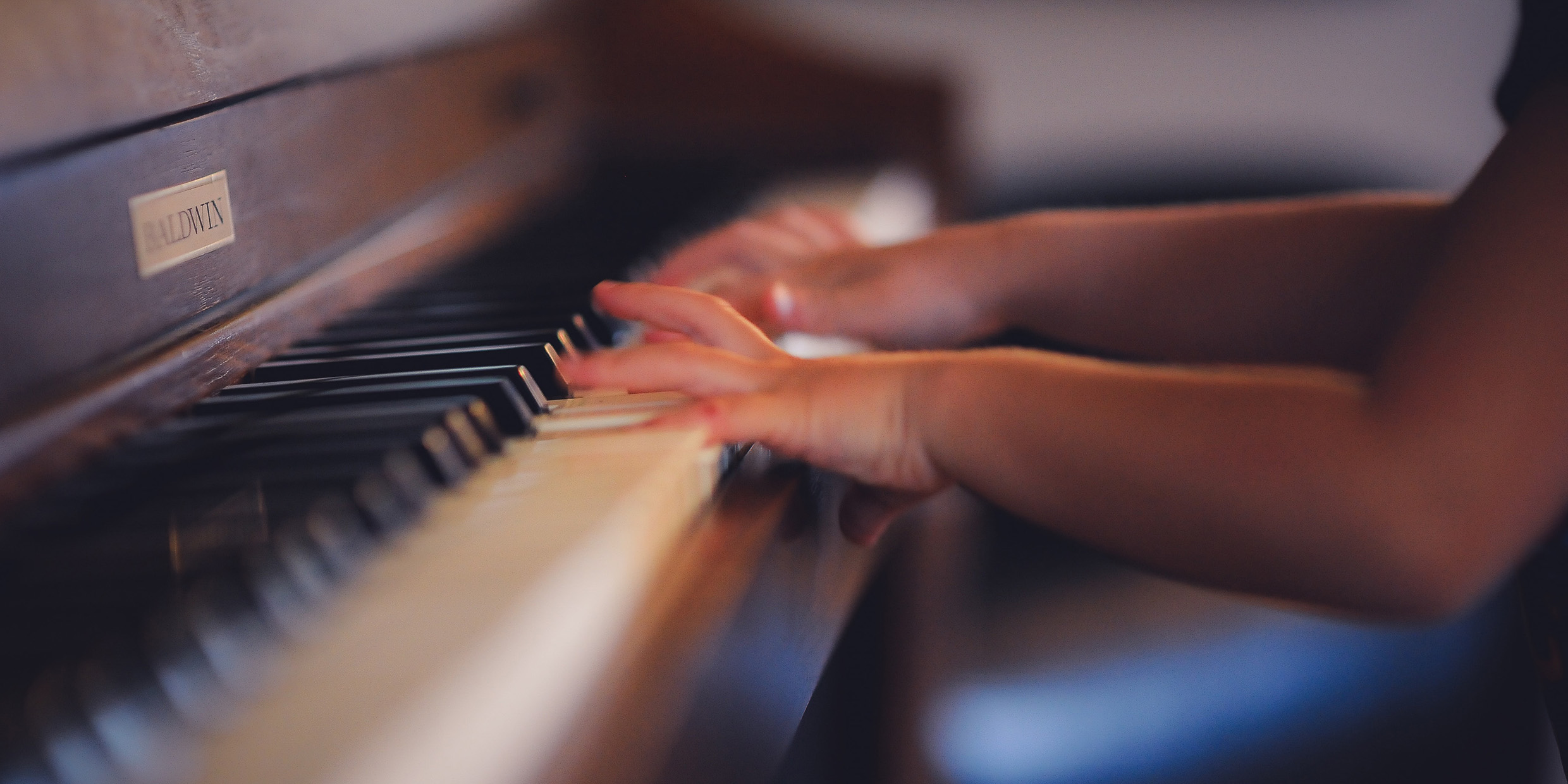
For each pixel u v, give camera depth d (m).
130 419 0.73
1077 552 1.83
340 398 0.75
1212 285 0.96
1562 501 0.74
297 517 0.64
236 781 0.56
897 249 1.00
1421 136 3.03
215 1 0.82
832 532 0.84
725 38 1.63
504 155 1.22
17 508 0.67
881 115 1.65
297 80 0.89
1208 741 1.49
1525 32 0.79
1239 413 0.76
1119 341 0.98
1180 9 2.98
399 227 0.99
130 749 0.59
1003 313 1.00
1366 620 0.78
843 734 1.49
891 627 1.48
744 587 0.70
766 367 0.81
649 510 0.69
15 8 0.71
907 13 2.95
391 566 0.64
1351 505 0.73
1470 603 0.74
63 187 0.72
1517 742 1.60
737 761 0.70
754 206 1.19
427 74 1.06
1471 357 0.73
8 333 0.70
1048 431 0.78
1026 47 3.01
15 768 0.58
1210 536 0.75
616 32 1.62
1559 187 0.73
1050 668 1.61
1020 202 2.94
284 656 0.60
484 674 0.60
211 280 0.80
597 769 0.62
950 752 1.51
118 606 0.60
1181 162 3.06
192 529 0.64
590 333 0.86
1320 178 2.97
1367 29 2.97
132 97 0.76
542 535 0.66
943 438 0.79
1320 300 0.94
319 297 0.87
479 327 0.85
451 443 0.71
